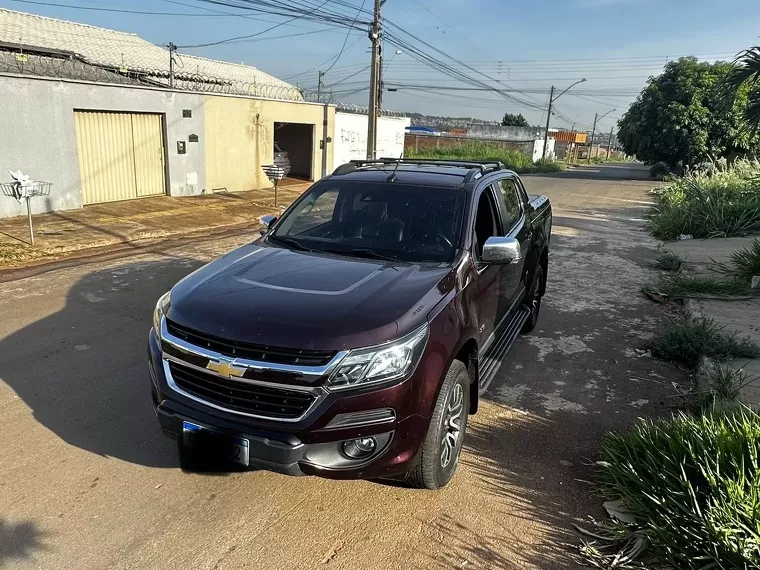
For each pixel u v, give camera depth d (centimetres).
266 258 376
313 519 312
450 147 4909
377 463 286
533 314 618
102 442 377
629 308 722
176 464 357
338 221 424
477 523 312
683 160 3525
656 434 347
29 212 921
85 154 1307
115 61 2055
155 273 798
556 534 305
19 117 1136
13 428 390
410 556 287
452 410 338
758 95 827
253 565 277
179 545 289
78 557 278
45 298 673
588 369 528
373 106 2041
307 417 275
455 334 327
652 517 294
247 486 339
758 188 1320
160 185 1535
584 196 2236
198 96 1569
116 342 544
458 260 375
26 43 1758
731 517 267
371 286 326
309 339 276
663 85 3491
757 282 768
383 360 279
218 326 289
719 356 528
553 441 400
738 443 313
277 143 2238
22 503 315
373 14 1975
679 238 1221
